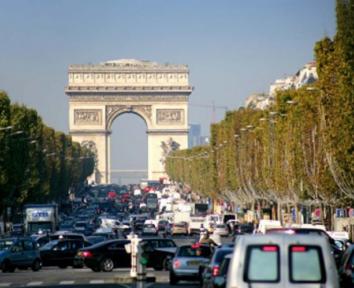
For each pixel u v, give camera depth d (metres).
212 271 118.56
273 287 79.50
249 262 80.19
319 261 79.88
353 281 95.94
